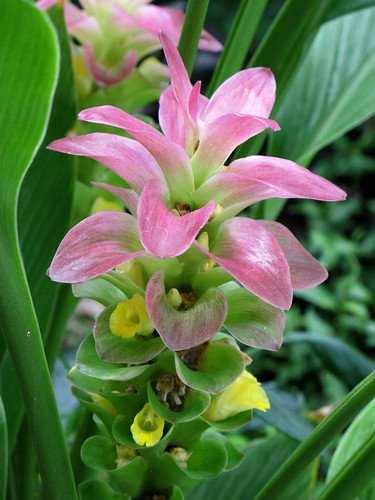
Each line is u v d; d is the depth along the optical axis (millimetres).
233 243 186
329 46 363
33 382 181
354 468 197
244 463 342
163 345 194
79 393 218
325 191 176
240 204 194
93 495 217
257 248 181
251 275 176
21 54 148
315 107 349
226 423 210
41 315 269
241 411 211
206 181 192
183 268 198
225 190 191
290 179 180
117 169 193
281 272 176
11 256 171
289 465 210
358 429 252
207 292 193
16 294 173
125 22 326
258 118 177
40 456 190
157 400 199
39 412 184
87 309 734
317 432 205
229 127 188
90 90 340
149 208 167
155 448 204
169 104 196
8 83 152
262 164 187
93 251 186
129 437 206
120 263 181
